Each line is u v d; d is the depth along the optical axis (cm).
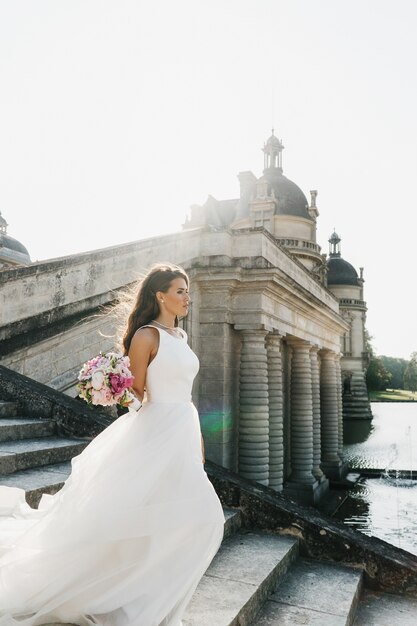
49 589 265
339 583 454
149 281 326
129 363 292
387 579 484
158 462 282
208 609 355
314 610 400
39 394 628
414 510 1781
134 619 261
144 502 274
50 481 446
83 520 269
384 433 4603
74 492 283
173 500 279
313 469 2042
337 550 506
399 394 12075
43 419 614
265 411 1378
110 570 271
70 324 874
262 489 579
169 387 304
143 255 1099
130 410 315
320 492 1948
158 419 296
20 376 682
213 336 1354
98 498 274
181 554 279
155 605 267
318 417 2114
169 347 306
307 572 478
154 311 324
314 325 2077
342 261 6962
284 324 1625
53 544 270
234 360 1412
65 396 674
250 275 1340
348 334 6650
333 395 2467
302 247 3984
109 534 265
